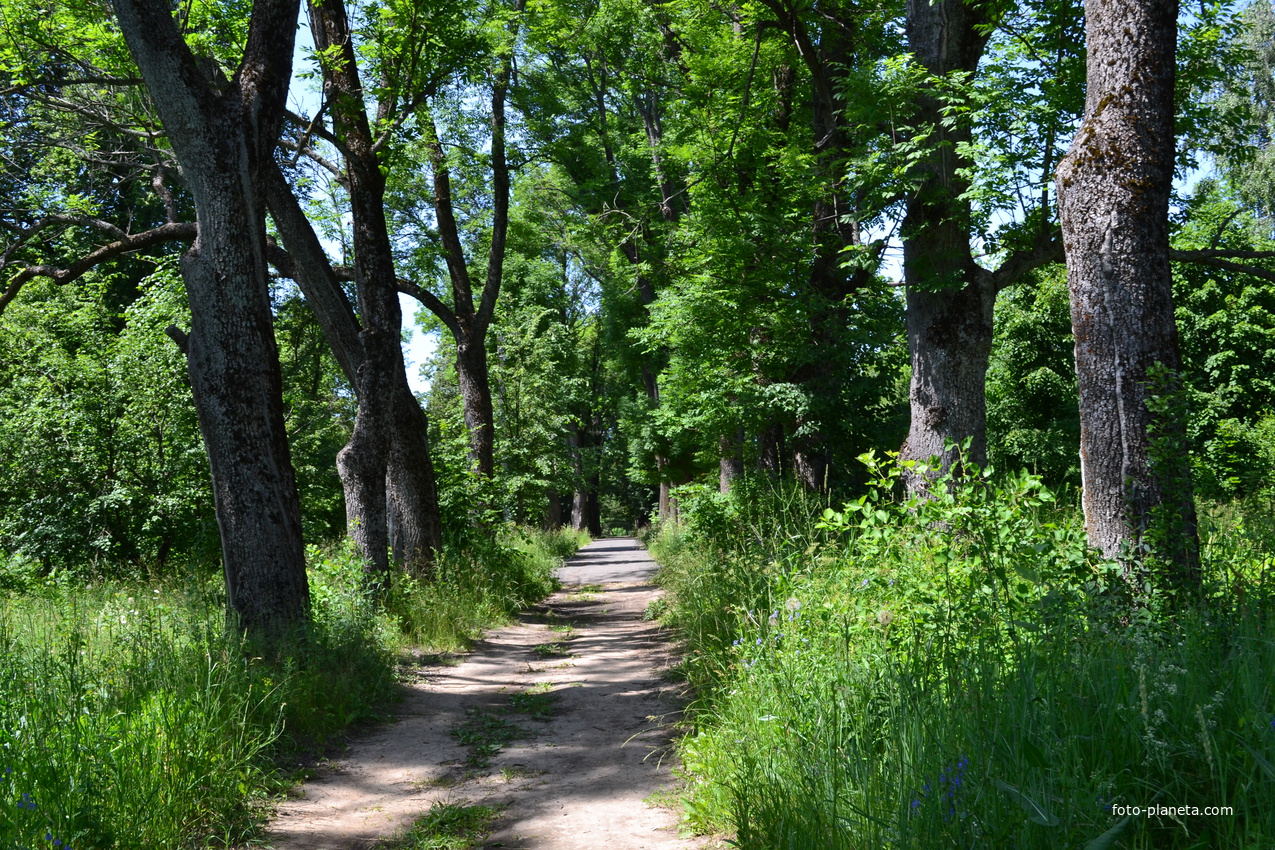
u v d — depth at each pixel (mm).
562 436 34812
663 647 10445
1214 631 4352
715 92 16250
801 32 13562
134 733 4863
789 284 15570
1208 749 2957
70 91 12742
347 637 8594
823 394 15453
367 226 12438
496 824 4977
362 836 4859
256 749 5500
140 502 15773
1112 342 6348
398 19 12500
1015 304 24688
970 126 10922
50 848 3668
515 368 32938
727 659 7023
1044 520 7023
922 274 11117
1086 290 6484
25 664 5551
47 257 18500
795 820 3777
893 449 15859
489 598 13781
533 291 36719
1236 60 10945
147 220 25547
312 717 6773
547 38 19344
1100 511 6359
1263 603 4613
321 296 12453
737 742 5016
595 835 4645
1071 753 3244
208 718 5395
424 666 9828
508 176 19844
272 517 8203
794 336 15797
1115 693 3518
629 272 24031
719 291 15586
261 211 8461
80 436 15648
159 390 16016
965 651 4348
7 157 13250
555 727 7191
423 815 5188
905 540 6047
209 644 6473
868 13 14938
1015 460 23906
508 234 23344
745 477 15664
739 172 16641
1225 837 2863
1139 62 6340
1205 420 20562
